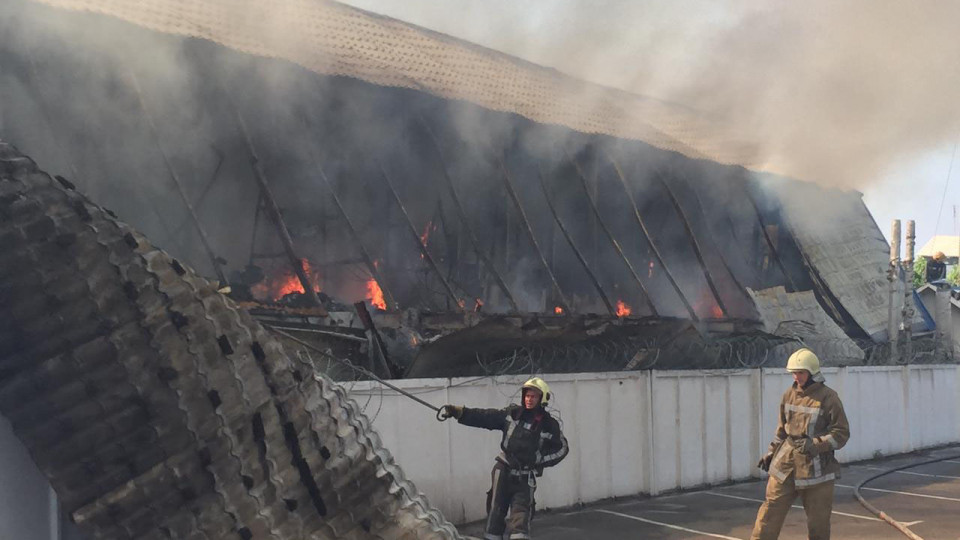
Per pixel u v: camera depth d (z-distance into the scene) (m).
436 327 10.64
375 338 9.49
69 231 3.53
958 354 21.00
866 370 16.03
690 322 12.52
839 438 6.73
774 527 7.00
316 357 8.79
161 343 3.60
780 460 6.95
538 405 6.68
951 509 10.45
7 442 3.53
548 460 6.63
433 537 4.08
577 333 11.23
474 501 9.50
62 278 3.50
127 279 3.59
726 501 11.25
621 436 11.34
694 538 8.80
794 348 15.62
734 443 13.10
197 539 3.55
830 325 17.23
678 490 12.03
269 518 3.70
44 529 3.62
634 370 11.80
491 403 9.72
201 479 3.59
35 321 3.48
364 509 3.97
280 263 11.30
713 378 12.83
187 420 3.59
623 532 9.10
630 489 11.39
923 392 17.67
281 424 3.85
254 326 3.93
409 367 9.52
